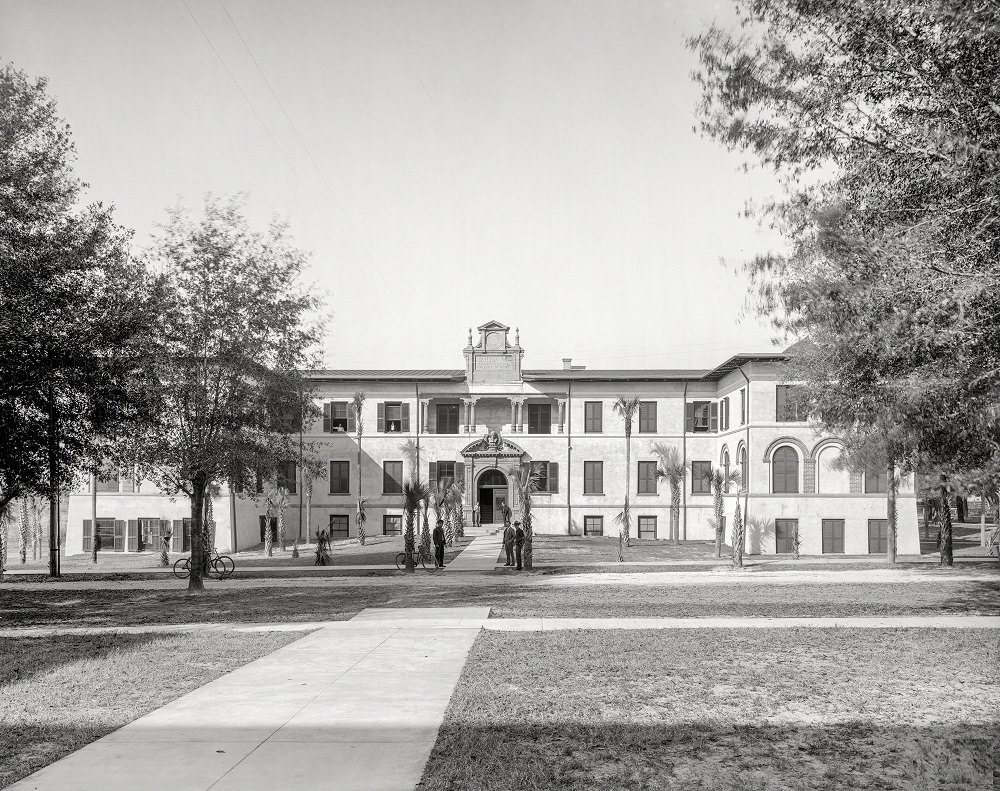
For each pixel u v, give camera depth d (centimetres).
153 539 5391
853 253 1268
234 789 746
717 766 819
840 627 1744
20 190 2158
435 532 3675
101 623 1995
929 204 1272
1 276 2077
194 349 2858
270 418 3011
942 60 1186
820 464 4944
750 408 5009
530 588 2725
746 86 1393
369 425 6056
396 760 828
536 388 6038
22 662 1405
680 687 1162
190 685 1184
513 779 770
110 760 834
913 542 4866
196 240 2933
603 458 5975
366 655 1422
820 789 755
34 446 2278
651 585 2820
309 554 4834
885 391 1335
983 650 1451
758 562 4000
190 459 2805
